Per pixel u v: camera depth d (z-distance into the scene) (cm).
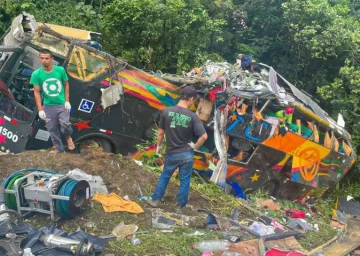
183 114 650
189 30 1219
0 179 651
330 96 1259
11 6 1166
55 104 718
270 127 886
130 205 646
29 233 515
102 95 838
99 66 837
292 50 1366
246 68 1029
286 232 696
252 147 898
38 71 703
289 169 956
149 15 1153
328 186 1080
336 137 1066
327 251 703
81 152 788
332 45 1280
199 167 891
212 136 902
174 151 657
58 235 529
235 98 867
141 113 888
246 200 858
